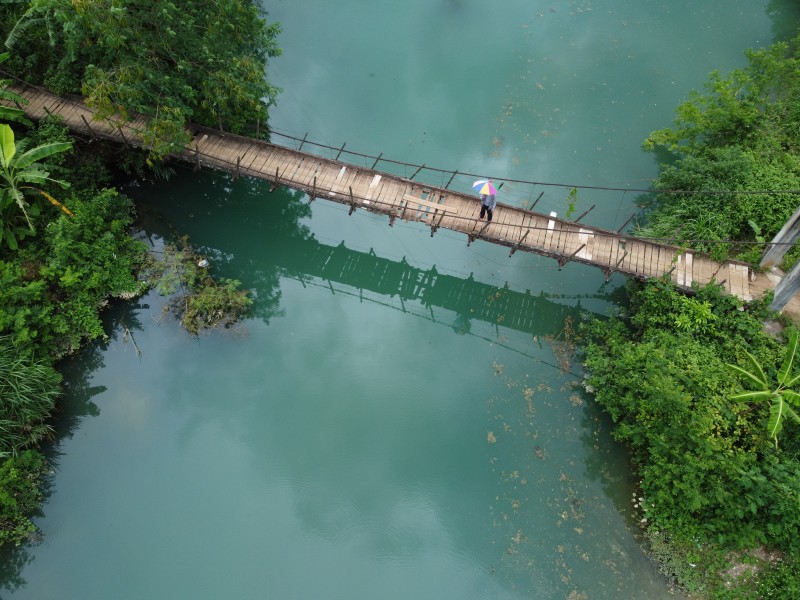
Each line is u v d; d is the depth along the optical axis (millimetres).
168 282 20000
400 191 20484
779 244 18375
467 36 28344
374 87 26453
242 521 16422
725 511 15281
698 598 15031
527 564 15812
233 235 23125
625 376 17469
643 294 19188
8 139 16391
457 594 15461
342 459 17562
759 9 29328
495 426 18234
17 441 16406
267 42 21328
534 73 26719
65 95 21016
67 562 15531
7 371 16250
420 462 17578
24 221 19016
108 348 18969
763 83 23078
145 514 16375
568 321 20438
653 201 22594
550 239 19688
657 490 16156
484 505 16781
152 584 15375
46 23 18266
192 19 18328
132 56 18406
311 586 15539
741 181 20891
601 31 28422
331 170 20781
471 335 20625
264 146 21109
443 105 25766
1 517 15445
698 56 27266
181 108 19000
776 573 14883
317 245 23344
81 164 20859
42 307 17922
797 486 14758
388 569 15812
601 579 15516
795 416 14656
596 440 17859
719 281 19016
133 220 21562
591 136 24734
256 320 20438
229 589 15414
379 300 21938
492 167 23891
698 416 15578
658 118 25172
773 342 17375
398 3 29859
